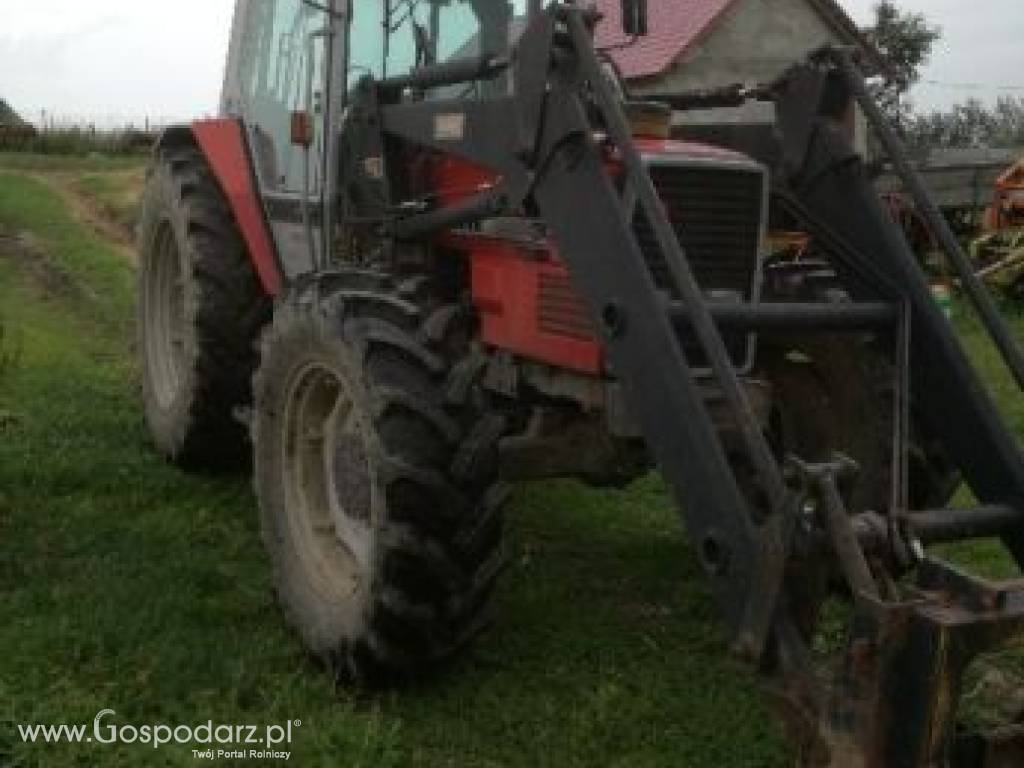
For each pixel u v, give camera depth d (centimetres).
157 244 700
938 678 297
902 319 430
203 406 629
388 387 416
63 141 3152
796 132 469
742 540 330
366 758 384
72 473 632
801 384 532
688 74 2278
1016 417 841
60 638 443
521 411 488
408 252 503
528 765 394
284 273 582
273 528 480
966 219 1792
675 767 393
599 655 469
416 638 417
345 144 523
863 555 318
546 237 443
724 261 445
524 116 406
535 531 604
